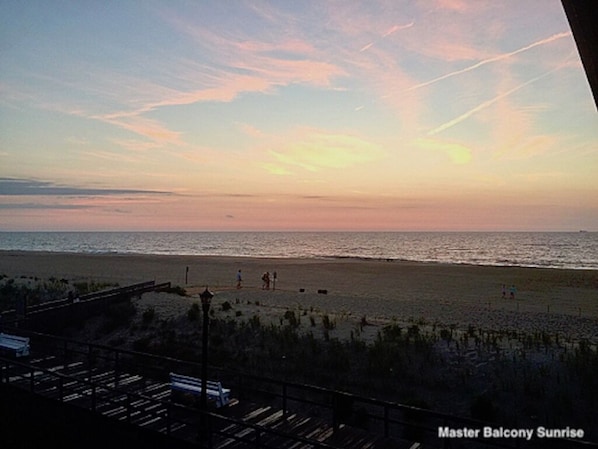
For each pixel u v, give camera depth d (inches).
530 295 1624.0
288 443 367.2
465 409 530.6
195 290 1444.4
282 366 667.4
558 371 597.6
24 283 1448.1
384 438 376.5
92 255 3607.3
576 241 7721.5
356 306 1212.5
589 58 83.3
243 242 7810.0
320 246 6481.3
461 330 883.4
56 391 466.6
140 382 510.6
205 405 382.0
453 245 6614.2
